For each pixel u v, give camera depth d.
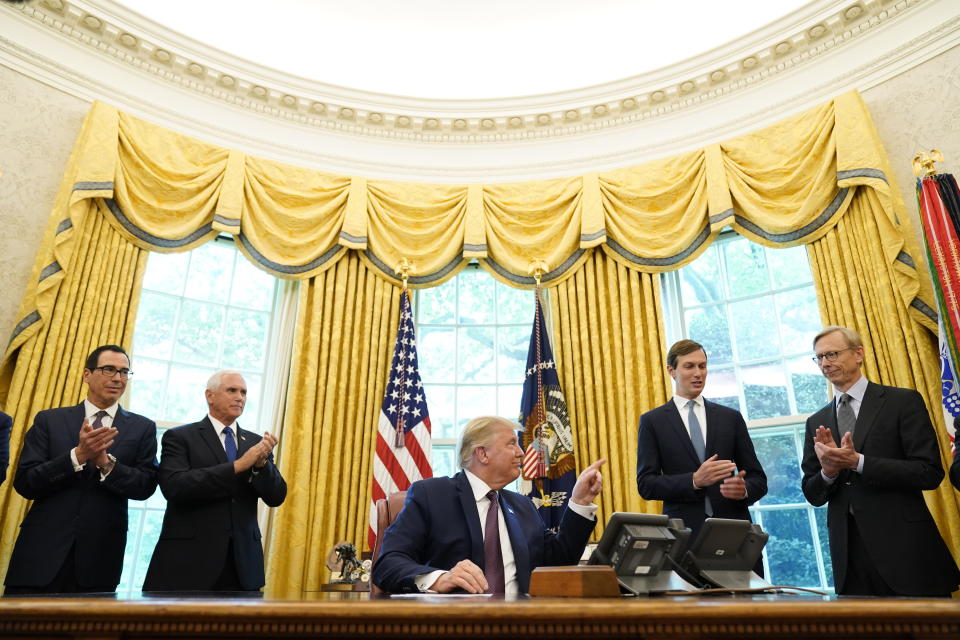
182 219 4.82
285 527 4.49
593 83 5.91
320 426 4.79
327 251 5.22
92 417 3.09
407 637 0.87
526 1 5.57
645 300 4.96
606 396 4.80
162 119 5.05
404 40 5.88
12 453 3.75
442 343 5.55
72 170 4.44
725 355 4.98
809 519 4.38
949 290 3.38
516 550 1.97
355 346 5.05
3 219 4.18
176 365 4.88
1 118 4.31
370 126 5.72
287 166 5.36
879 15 4.59
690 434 3.04
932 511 3.58
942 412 3.68
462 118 5.68
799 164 4.64
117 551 2.95
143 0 5.23
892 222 4.10
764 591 1.60
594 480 2.05
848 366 2.90
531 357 4.96
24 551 2.76
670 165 5.23
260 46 5.72
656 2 5.53
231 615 0.88
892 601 0.90
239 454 3.12
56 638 0.91
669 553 1.64
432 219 5.47
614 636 0.86
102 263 4.42
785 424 4.59
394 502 2.87
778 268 4.94
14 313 4.10
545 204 5.44
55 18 4.65
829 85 4.77
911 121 4.34
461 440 2.21
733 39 5.06
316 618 0.87
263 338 5.26
